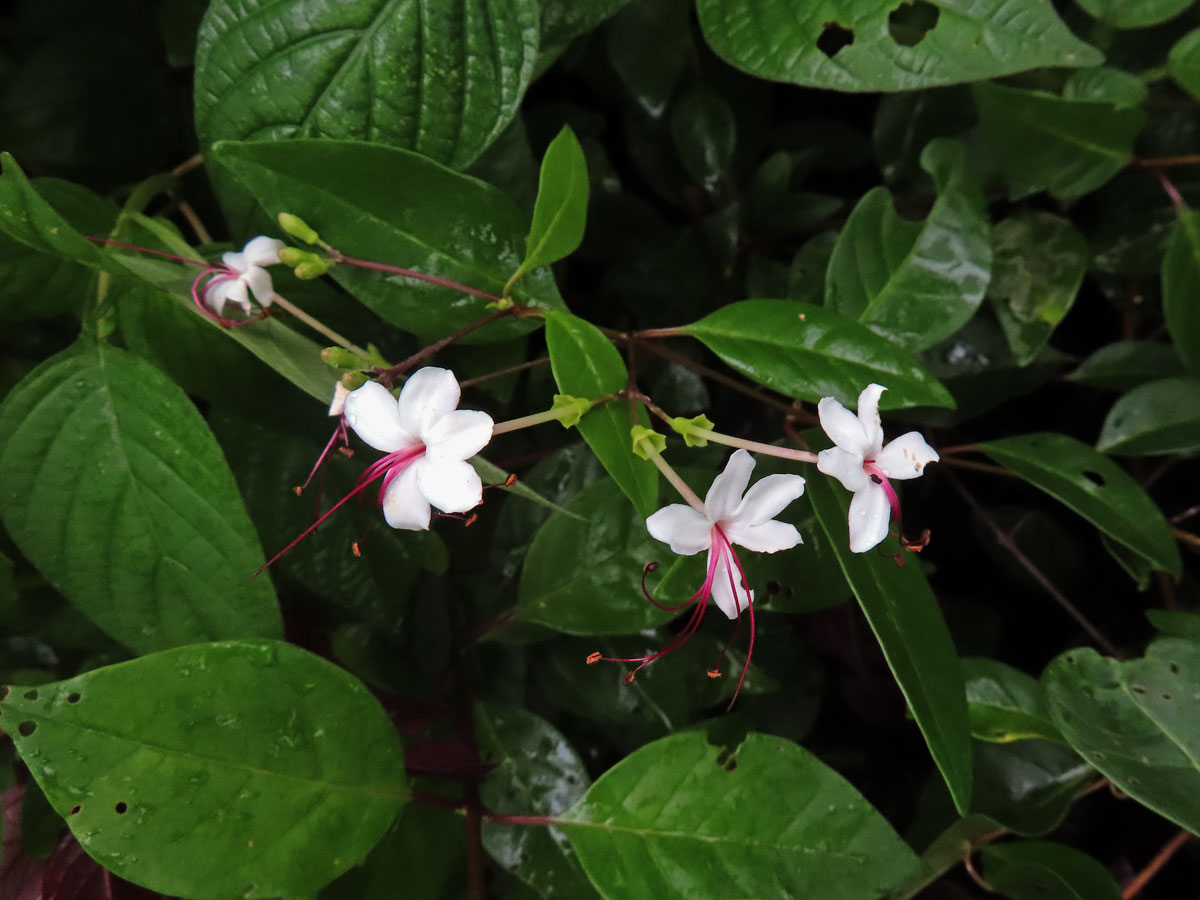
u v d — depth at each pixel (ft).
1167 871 0.94
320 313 0.78
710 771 0.72
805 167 1.01
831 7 0.75
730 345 0.69
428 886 0.75
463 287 0.70
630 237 0.97
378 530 0.80
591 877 0.70
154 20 0.90
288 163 0.66
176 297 0.68
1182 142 0.94
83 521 0.67
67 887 0.73
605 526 0.78
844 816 0.70
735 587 0.63
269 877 0.65
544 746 0.81
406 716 0.81
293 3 0.69
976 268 0.81
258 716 0.65
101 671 0.61
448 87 0.71
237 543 0.67
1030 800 0.83
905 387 0.67
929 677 0.67
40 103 0.87
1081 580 0.98
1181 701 0.74
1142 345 0.93
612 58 0.89
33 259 0.72
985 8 0.73
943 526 1.02
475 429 0.59
